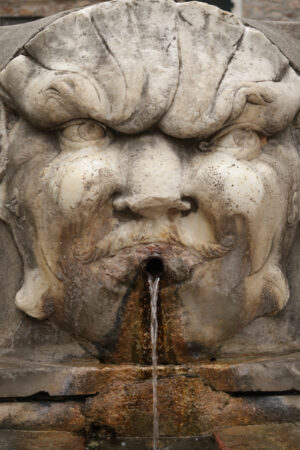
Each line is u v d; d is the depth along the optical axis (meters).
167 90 2.62
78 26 2.69
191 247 2.70
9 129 2.83
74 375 2.77
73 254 2.72
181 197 2.67
